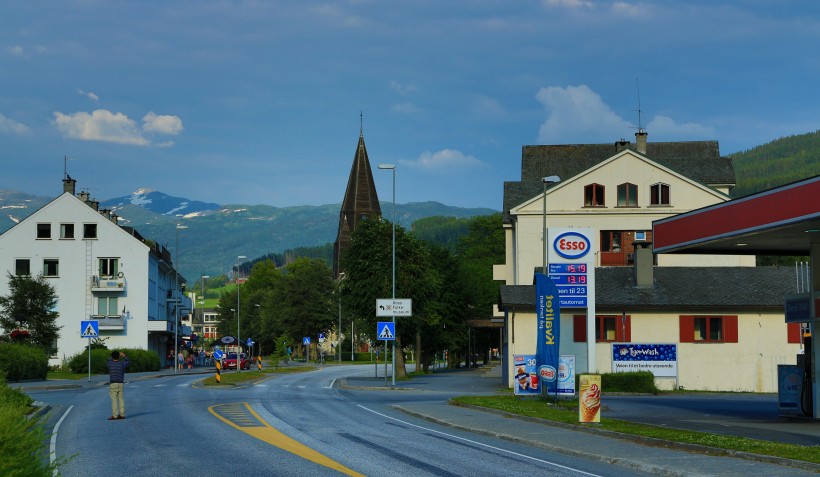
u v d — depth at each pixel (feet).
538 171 341.62
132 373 307.78
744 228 106.93
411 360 597.93
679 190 287.07
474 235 552.00
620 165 290.15
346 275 300.61
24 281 295.48
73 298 371.76
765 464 72.08
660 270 221.46
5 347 225.35
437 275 311.06
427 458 75.82
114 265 375.25
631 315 207.92
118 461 72.95
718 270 220.02
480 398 151.84
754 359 204.85
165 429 100.94
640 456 77.36
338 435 94.17
